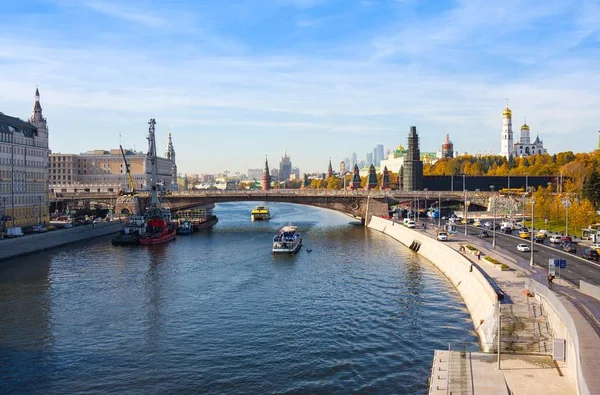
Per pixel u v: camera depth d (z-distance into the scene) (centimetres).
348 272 13388
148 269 13988
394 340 8112
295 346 7969
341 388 6550
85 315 9612
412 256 15962
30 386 6712
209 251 17438
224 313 9725
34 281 12362
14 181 19725
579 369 5125
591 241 15625
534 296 8325
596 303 7594
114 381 6844
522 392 5659
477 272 10062
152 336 8488
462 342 7888
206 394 6462
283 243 16862
